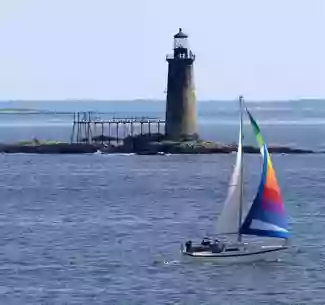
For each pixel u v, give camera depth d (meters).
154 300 181.25
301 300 181.25
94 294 185.62
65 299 182.12
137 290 188.12
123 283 193.50
